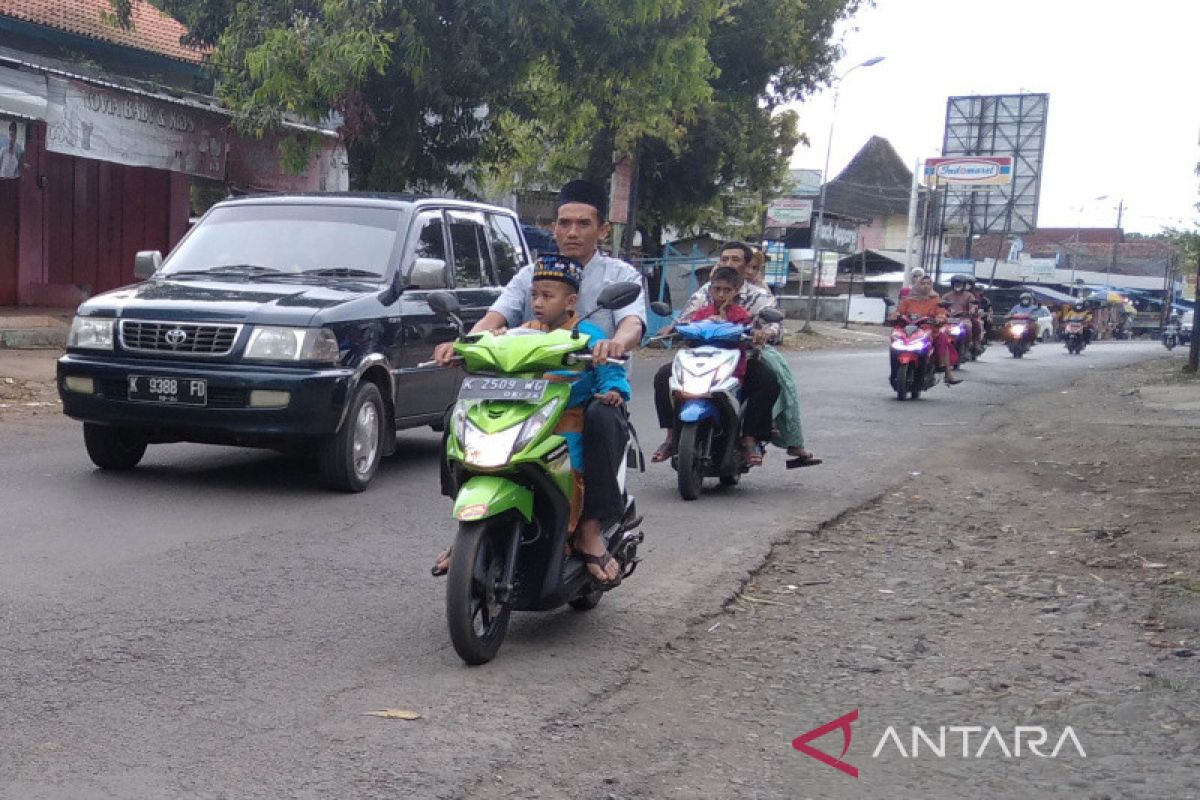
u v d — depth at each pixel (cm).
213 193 2245
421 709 410
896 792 364
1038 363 2834
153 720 387
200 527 657
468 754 374
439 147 1852
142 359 738
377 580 573
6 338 1484
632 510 540
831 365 2319
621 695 439
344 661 457
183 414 727
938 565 664
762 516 788
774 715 427
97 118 1594
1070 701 441
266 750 368
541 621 530
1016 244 7162
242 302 745
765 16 2712
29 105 1496
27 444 902
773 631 532
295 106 1592
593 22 1683
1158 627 533
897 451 1126
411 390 836
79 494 726
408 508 739
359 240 852
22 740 366
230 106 1669
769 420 870
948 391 1839
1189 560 653
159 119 1695
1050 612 563
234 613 507
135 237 2038
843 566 662
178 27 2162
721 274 882
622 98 1903
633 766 375
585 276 509
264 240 859
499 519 457
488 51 1645
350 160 1778
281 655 459
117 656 446
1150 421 1409
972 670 479
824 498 865
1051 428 1336
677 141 2606
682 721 417
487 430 448
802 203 3734
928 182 5488
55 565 564
